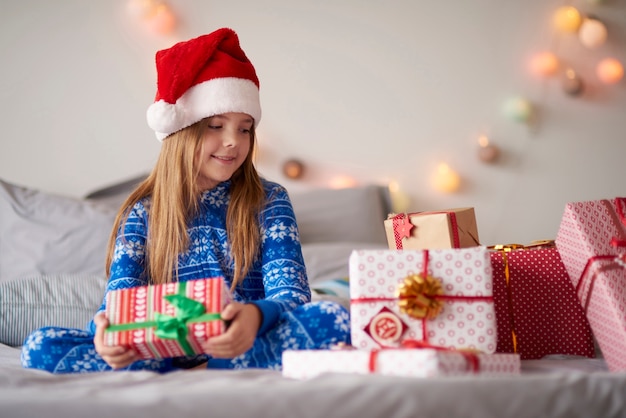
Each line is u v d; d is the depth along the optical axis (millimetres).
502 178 2951
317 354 1052
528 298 1374
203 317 1146
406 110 2934
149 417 807
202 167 1521
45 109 2764
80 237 2293
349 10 2936
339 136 2912
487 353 1105
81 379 1061
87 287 2016
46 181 2746
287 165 2846
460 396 868
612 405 904
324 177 2900
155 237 1503
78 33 2795
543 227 2951
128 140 2795
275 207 1551
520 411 878
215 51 1545
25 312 1912
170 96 1493
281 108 2900
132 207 1550
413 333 1127
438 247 1395
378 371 1001
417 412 847
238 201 1542
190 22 2840
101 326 1175
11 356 1572
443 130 2936
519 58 2971
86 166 2770
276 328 1264
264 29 2898
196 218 1536
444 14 2957
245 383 923
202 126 1514
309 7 2922
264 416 824
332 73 2920
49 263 2246
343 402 844
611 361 1150
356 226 2676
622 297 1147
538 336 1368
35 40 2773
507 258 1384
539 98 2971
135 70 2807
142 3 2795
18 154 2742
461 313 1127
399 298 1121
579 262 1222
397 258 1145
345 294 2006
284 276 1441
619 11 2998
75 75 2785
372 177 2912
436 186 2920
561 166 2967
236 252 1493
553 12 2980
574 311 1368
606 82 2990
